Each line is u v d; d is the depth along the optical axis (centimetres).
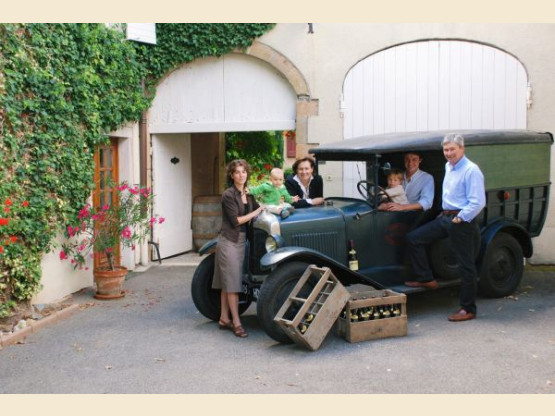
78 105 774
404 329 583
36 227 682
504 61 909
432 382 461
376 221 652
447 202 629
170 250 1055
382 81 941
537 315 645
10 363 527
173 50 975
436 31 920
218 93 990
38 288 695
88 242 807
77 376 493
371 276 646
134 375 493
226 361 525
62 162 733
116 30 889
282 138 1400
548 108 900
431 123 931
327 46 948
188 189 1112
